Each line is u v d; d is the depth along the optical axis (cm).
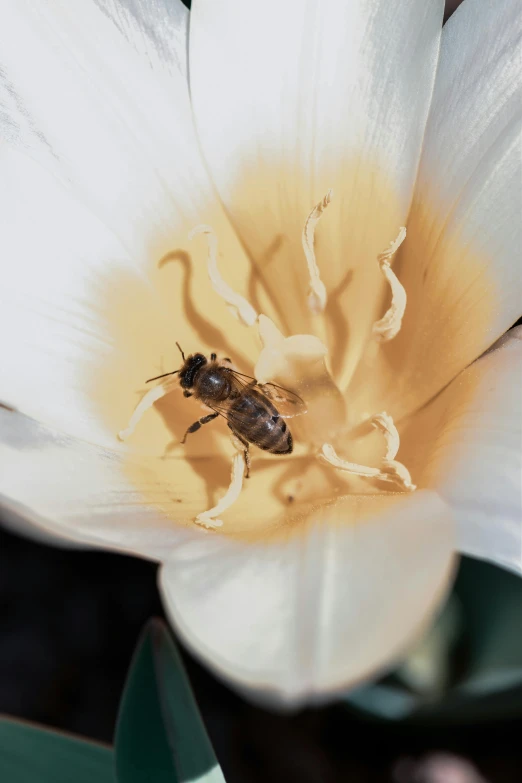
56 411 20
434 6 20
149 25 20
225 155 20
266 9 20
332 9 20
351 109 20
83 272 20
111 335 20
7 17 20
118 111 20
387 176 20
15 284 20
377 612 17
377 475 20
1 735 19
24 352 20
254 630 17
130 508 19
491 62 20
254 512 20
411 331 20
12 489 18
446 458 19
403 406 20
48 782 19
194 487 20
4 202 20
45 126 20
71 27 20
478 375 19
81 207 20
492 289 20
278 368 20
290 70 20
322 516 19
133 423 20
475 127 20
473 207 20
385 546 18
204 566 18
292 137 20
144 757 19
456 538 18
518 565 18
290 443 20
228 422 20
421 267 20
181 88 20
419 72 20
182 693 19
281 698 16
